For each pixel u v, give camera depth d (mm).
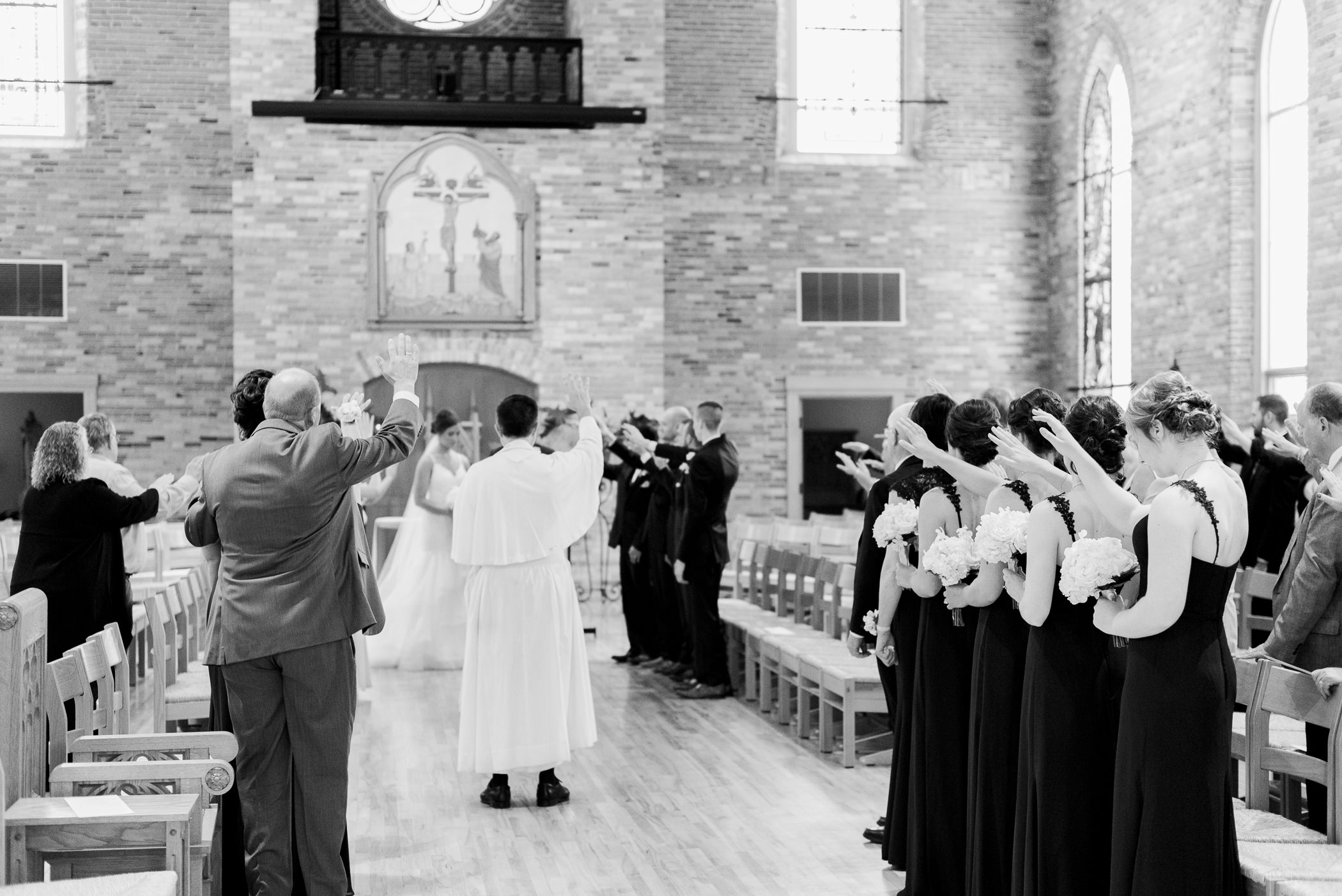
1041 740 3898
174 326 16219
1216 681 3506
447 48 14922
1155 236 14453
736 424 16750
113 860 3881
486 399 14805
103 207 16078
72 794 4195
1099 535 3824
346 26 16234
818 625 9000
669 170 16625
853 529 12203
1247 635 7008
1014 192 17250
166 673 6809
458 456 10680
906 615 5012
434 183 14602
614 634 12461
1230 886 3602
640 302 15000
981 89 17188
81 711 4594
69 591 5781
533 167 14805
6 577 8578
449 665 10430
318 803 4371
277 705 4375
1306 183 12359
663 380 15828
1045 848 3881
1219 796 3516
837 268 16953
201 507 4434
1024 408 4523
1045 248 17297
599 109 14719
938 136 17109
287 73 14391
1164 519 3457
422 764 7289
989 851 4324
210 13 16266
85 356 16062
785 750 7586
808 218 16891
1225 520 3506
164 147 16188
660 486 10008
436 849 5695
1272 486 8516
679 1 16672
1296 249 12500
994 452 4586
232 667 4316
